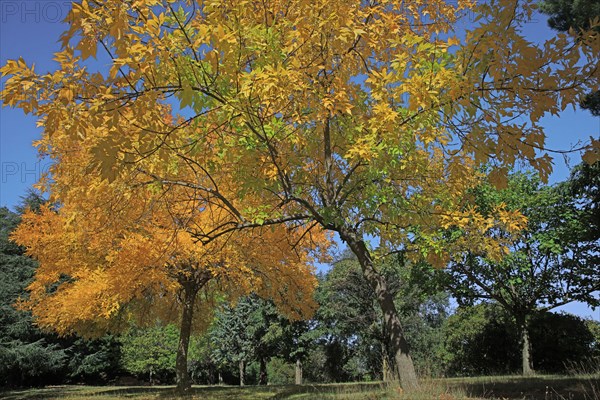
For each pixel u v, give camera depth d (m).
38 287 14.11
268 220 6.74
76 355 27.97
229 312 35.12
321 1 4.85
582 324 17.39
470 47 4.03
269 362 42.62
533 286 15.75
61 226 12.02
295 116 5.60
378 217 7.90
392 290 25.69
